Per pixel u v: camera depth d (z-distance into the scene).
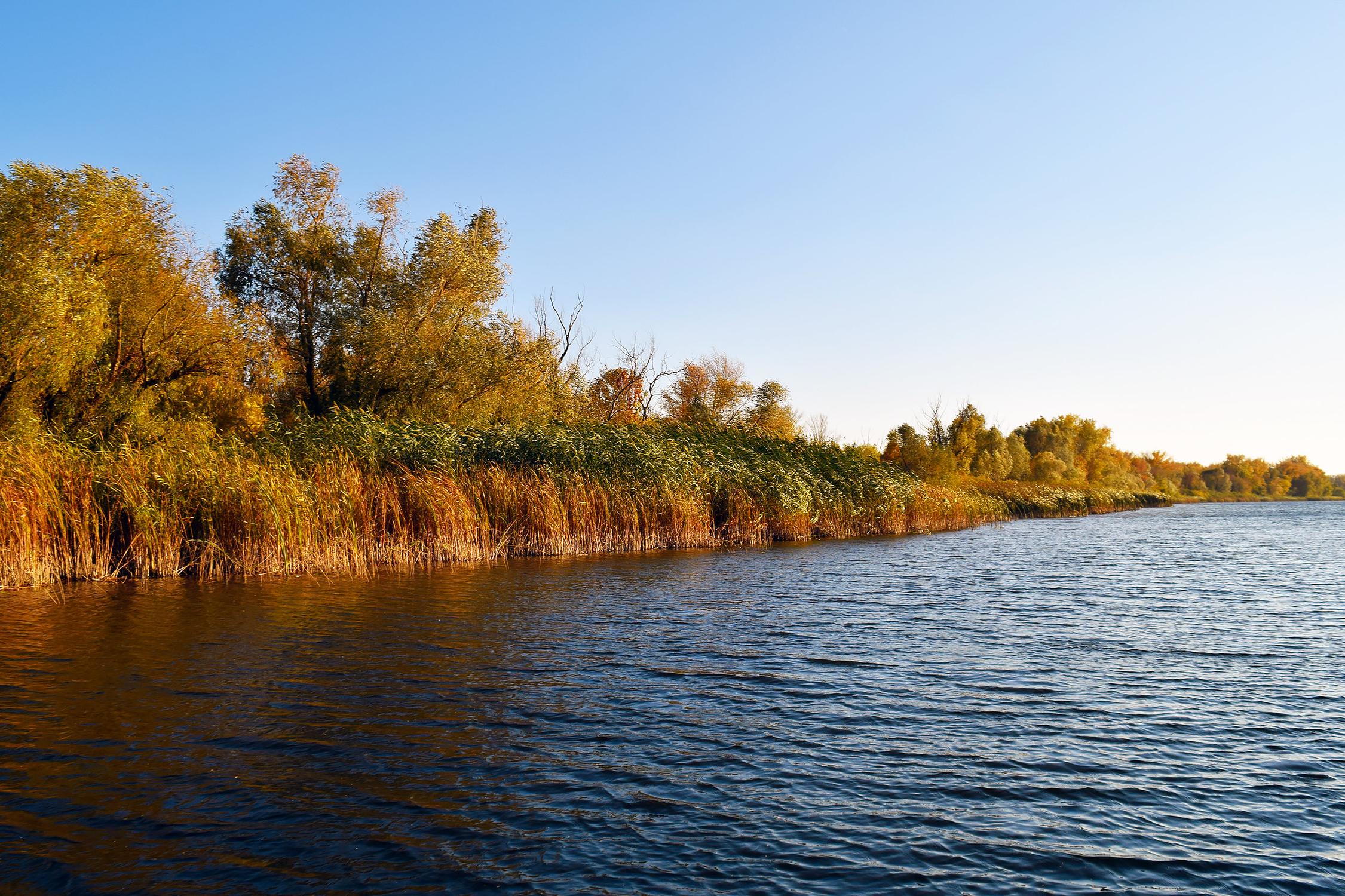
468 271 35.09
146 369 24.52
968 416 74.56
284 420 31.28
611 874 4.65
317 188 33.41
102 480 15.44
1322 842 5.16
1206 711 7.79
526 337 39.75
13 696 7.79
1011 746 6.79
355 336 31.73
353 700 7.82
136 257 23.23
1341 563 21.81
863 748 6.71
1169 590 16.05
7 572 13.94
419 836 5.07
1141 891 4.56
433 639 10.49
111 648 9.77
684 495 24.20
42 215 20.80
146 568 15.31
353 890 4.44
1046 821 5.41
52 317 19.14
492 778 5.99
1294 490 160.50
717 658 9.66
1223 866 4.85
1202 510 77.94
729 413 60.56
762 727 7.19
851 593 14.91
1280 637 11.32
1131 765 6.41
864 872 4.71
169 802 5.50
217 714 7.36
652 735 6.94
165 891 4.40
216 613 12.06
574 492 21.88
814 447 32.25
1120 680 8.90
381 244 34.06
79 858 4.74
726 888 4.52
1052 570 19.38
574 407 40.97
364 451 20.06
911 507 34.66
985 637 11.05
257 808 5.43
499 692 8.16
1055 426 103.12
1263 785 6.05
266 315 32.59
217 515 16.09
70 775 5.95
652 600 13.83
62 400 22.70
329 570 16.97
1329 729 7.31
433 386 32.50
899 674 9.05
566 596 14.16
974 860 4.88
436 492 19.36
